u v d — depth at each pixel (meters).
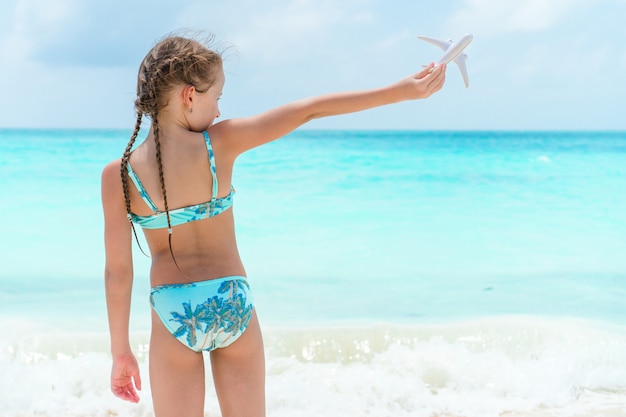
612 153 30.92
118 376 2.50
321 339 4.58
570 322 4.97
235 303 2.50
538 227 9.92
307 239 8.88
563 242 8.76
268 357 4.41
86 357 4.30
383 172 18.36
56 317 5.36
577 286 6.47
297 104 2.55
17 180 15.23
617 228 9.81
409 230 9.62
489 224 10.20
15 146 29.33
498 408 3.81
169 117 2.46
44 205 11.69
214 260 2.52
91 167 18.19
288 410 3.80
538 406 3.84
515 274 6.97
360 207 11.81
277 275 6.91
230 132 2.51
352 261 7.59
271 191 13.70
